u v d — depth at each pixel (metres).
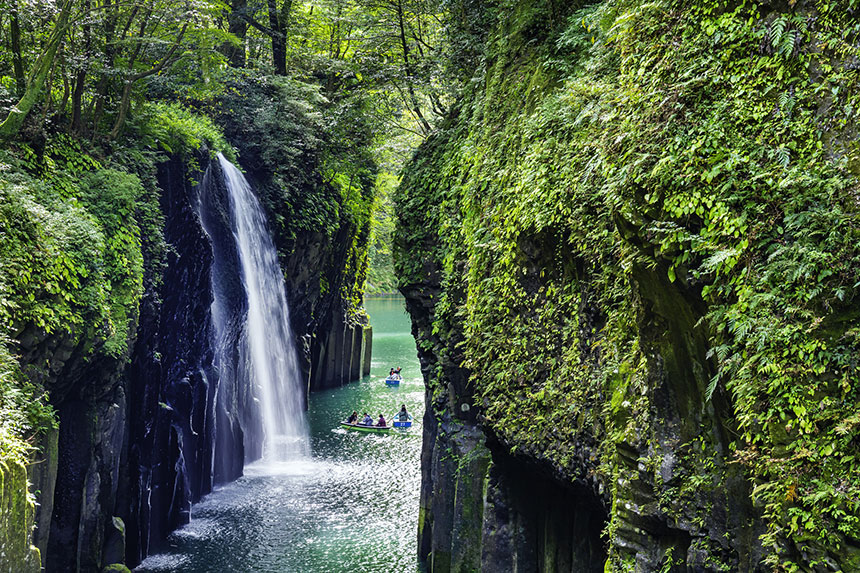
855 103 5.24
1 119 15.80
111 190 16.72
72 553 14.75
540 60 11.67
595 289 8.72
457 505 14.32
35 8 15.52
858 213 5.02
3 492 9.36
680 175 6.01
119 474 17.22
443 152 16.62
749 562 5.98
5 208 12.92
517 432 10.45
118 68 18.00
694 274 5.88
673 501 6.64
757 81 5.85
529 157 10.30
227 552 18.06
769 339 5.24
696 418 6.55
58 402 14.36
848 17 5.37
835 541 4.86
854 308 5.00
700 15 6.41
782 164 5.45
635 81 6.98
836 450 4.92
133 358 17.66
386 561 17.25
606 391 8.26
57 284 13.39
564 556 11.04
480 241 11.98
